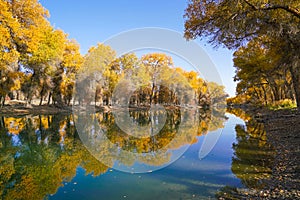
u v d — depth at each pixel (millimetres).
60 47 23031
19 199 4270
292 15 7301
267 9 6742
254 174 5426
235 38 8289
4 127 13508
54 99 26016
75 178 5359
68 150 7953
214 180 5148
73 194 4434
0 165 6414
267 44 10797
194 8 8188
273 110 21922
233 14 6980
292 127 11031
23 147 8531
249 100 49094
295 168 5453
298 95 13609
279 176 5137
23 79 21375
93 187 4812
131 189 4676
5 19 15352
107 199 4215
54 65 22516
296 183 4602
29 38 17812
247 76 21484
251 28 7434
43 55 20141
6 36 15695
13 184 5027
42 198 4301
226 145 8859
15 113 20344
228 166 6133
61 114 21188
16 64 19375
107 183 5027
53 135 10977
